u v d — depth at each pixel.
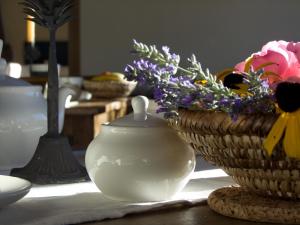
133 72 0.67
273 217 0.61
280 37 4.44
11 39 7.16
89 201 0.70
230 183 0.81
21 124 0.91
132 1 4.74
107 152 0.69
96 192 0.75
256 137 0.59
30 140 0.92
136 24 4.75
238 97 0.60
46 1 0.84
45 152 0.82
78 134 2.14
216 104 0.61
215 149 0.63
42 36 5.42
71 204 0.68
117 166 0.68
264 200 0.64
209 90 0.62
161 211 0.67
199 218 0.63
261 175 0.62
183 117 0.65
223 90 0.61
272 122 0.58
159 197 0.69
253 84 0.59
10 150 0.91
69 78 2.74
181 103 0.64
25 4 0.85
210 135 0.62
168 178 0.68
